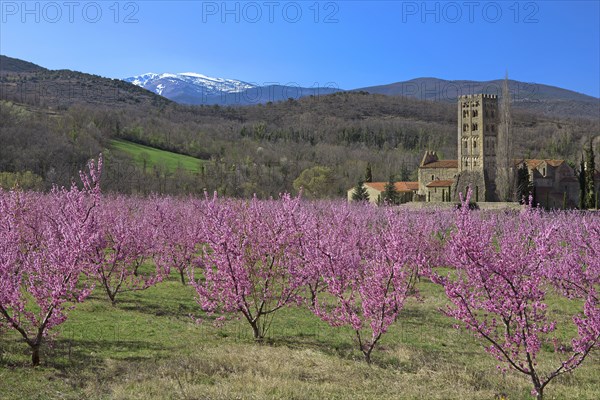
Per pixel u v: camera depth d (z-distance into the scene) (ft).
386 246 71.46
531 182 361.71
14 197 106.93
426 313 96.27
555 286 85.97
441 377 60.03
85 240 65.67
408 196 431.43
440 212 211.61
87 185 87.61
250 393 51.49
